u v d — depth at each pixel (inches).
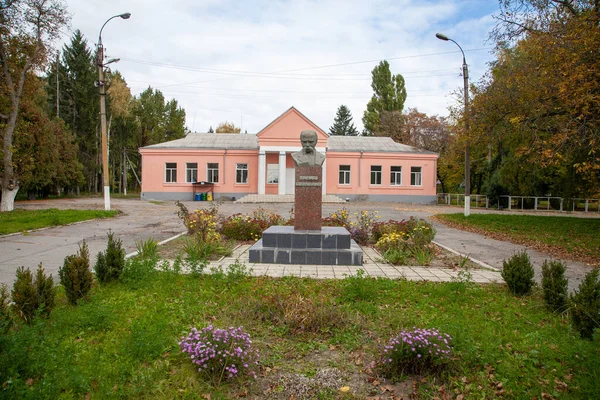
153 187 1251.2
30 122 961.5
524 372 138.8
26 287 175.5
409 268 321.1
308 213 356.2
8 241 421.4
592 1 463.8
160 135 2214.6
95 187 1758.1
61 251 368.5
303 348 161.5
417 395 128.7
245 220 479.5
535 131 523.5
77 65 1606.8
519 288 243.9
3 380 111.3
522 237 521.7
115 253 252.2
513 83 565.0
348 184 1296.8
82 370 129.8
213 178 1269.7
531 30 514.9
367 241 443.5
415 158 1314.0
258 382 135.6
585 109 430.3
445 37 698.2
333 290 236.5
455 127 714.2
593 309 165.8
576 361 139.8
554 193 1064.8
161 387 125.6
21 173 808.3
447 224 686.5
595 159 505.0
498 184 1134.4
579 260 380.8
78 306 194.9
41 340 138.1
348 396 128.3
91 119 1619.1
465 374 138.1
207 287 241.9
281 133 1207.6
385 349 146.3
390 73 1950.1
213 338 137.2
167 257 346.6
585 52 428.1
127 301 209.5
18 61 749.9
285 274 290.4
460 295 231.3
